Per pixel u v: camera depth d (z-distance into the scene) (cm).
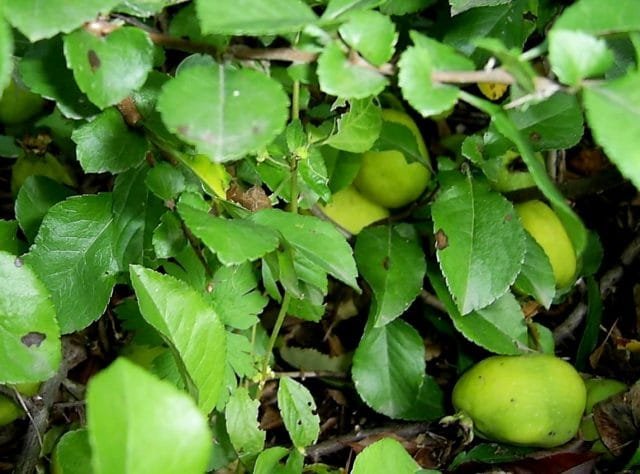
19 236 31
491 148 29
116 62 20
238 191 27
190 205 23
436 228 28
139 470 14
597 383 35
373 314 33
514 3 28
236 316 28
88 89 20
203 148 17
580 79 18
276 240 21
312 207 33
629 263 39
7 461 35
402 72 19
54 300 27
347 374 37
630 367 36
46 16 18
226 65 21
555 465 32
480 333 32
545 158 37
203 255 28
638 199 40
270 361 33
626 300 39
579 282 39
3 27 17
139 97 25
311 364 37
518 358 33
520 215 35
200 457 15
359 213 35
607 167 39
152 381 14
